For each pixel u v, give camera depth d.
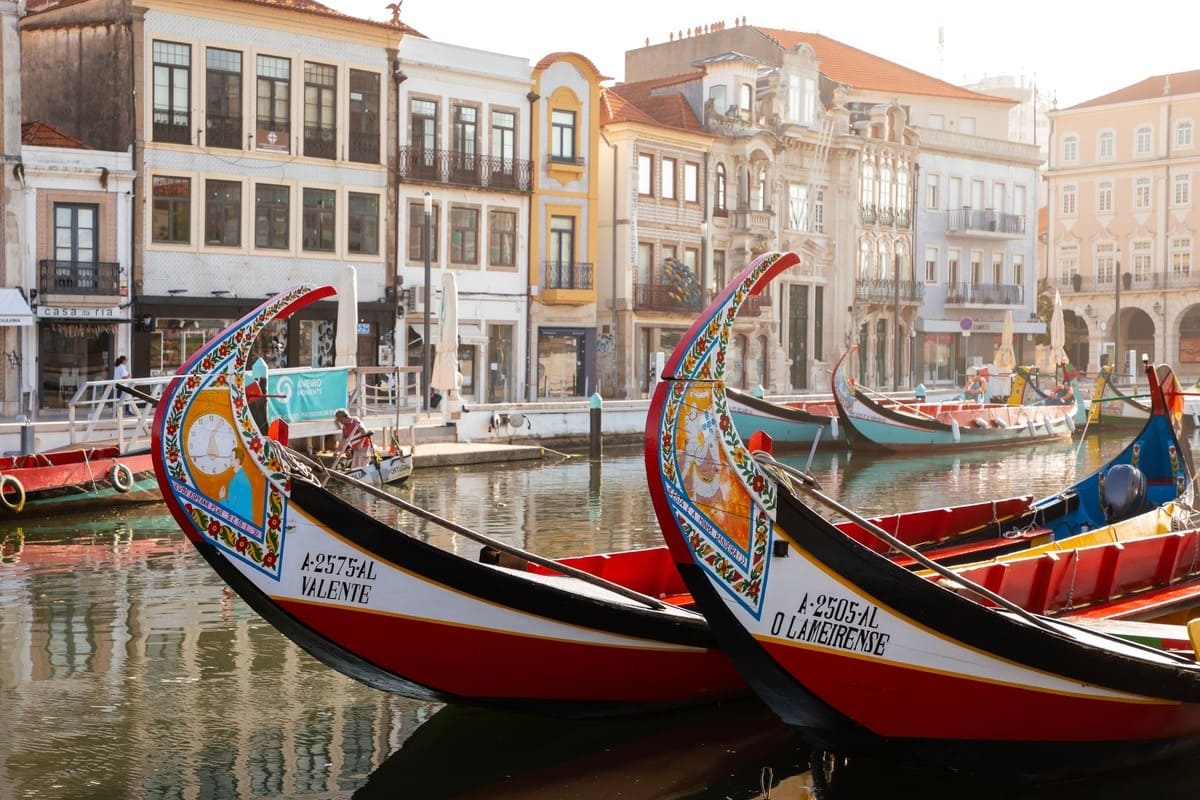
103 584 13.71
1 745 8.63
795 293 50.22
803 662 7.51
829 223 51.34
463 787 8.01
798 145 49.16
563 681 8.70
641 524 18.67
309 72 34.50
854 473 27.84
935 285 56.44
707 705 9.48
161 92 32.19
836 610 7.52
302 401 22.11
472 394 38.53
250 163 33.53
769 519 7.45
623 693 8.95
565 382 41.06
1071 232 70.75
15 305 29.66
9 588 13.48
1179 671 8.20
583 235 41.12
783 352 48.38
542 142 39.88
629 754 8.61
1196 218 66.44
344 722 9.19
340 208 35.28
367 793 7.87
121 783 7.97
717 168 46.25
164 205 32.31
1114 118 69.12
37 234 30.55
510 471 25.81
